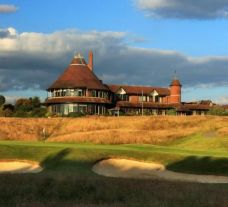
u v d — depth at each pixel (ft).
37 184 95.86
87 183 97.86
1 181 98.48
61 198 88.69
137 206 79.82
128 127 289.74
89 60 479.82
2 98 461.37
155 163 158.20
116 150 167.22
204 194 91.30
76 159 152.97
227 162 153.58
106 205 80.18
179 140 250.78
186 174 148.36
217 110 434.30
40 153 161.07
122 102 470.39
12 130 270.87
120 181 102.68
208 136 251.19
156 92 495.82
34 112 397.39
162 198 86.89
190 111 511.40
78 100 418.92
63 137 248.11
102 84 450.30
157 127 289.12
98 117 308.19
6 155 156.56
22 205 79.66
